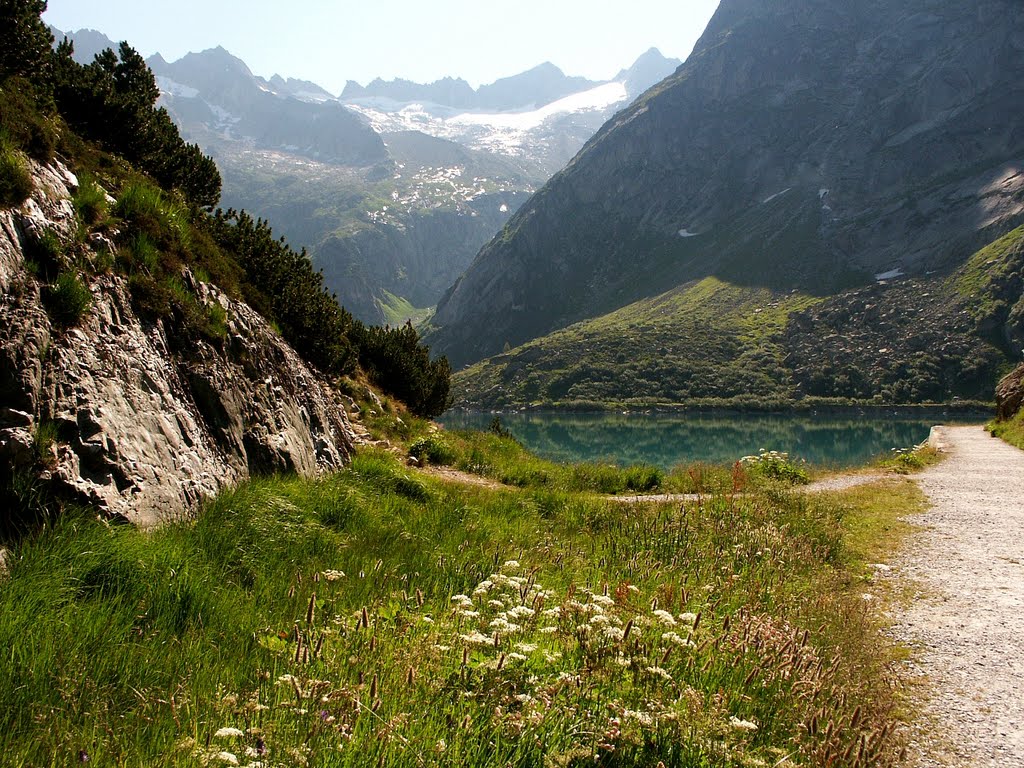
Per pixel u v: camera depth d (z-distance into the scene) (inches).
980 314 5374.0
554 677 163.8
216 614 183.8
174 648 160.7
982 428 2055.9
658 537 387.9
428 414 1022.4
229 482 291.6
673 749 142.9
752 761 138.7
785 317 6683.1
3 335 207.5
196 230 414.0
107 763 114.3
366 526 308.2
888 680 223.1
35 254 240.1
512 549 319.6
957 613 298.7
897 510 568.4
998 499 630.5
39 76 359.3
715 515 454.6
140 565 187.3
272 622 187.0
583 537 396.8
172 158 506.3
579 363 6496.1
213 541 230.7
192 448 279.3
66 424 217.3
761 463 864.3
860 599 308.5
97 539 189.9
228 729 113.1
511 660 161.5
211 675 150.3
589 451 2447.1
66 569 177.0
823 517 486.3
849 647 230.5
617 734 138.4
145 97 560.4
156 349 289.6
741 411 5216.5
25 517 193.9
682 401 5585.6
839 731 154.5
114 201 326.0
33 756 115.5
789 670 184.4
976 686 224.4
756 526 427.5
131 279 293.9
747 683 174.1
